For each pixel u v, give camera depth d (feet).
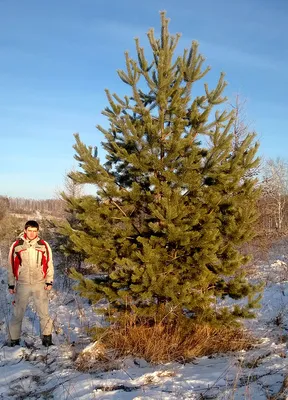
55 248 36.81
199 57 20.43
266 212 54.34
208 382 14.89
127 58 20.27
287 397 12.35
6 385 16.12
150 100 20.95
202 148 20.47
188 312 22.50
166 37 20.29
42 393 15.23
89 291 20.30
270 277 35.86
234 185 19.48
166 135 19.97
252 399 13.00
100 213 20.12
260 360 17.04
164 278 18.56
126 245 19.80
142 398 13.55
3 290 33.60
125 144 20.63
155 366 17.43
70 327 23.59
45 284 20.81
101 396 14.17
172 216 17.89
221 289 20.45
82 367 17.37
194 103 20.01
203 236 18.45
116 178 21.20
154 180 18.86
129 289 19.83
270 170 81.41
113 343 19.34
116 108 20.20
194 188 19.07
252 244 45.21
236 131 48.01
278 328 21.86
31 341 21.20
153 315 19.84
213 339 19.58
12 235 57.16
